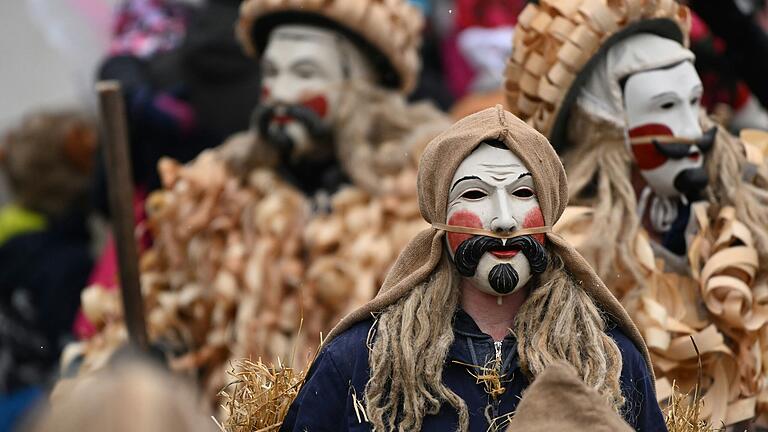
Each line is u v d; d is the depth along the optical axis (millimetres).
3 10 26250
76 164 22000
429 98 22891
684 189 14055
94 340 17969
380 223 17656
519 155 10867
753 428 14070
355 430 10797
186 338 18000
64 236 21734
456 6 23031
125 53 21562
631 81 14031
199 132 21141
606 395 10594
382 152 18094
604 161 14148
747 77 15922
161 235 18406
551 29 14148
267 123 18141
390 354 10820
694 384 13906
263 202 18031
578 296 10977
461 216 10898
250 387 12266
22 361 20875
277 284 17609
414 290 11039
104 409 6629
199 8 21906
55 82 26312
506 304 11086
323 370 11016
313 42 18031
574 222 13992
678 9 14281
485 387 10758
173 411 6684
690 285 14125
